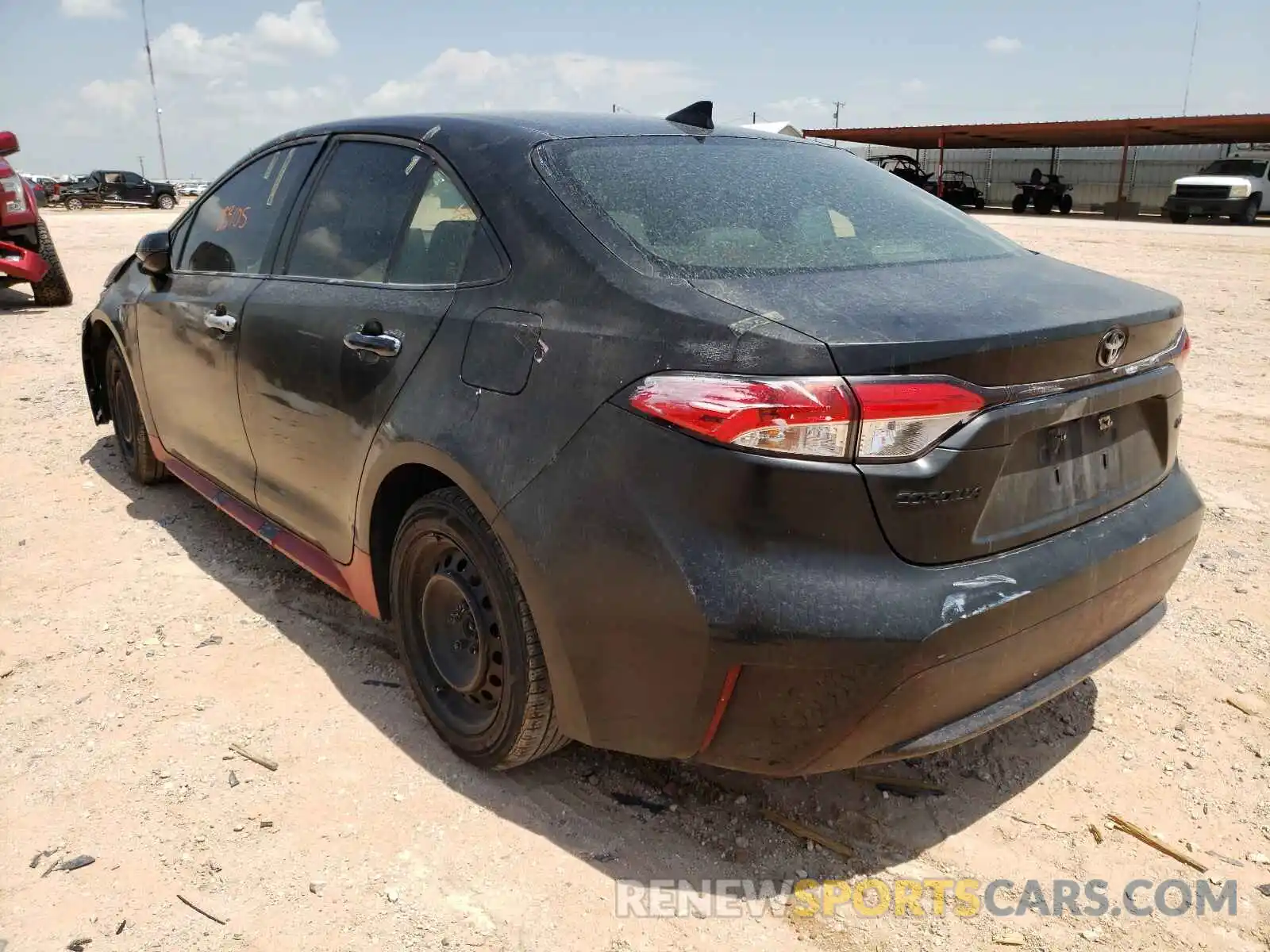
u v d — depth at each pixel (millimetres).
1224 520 4492
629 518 2084
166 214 31672
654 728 2178
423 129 2998
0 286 10055
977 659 2068
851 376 1923
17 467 5102
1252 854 2453
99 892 2258
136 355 4305
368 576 2945
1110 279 2670
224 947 2115
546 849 2428
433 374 2570
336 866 2355
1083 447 2312
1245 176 28984
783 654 1963
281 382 3178
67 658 3246
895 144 46094
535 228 2473
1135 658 3334
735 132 3201
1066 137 40156
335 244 3156
